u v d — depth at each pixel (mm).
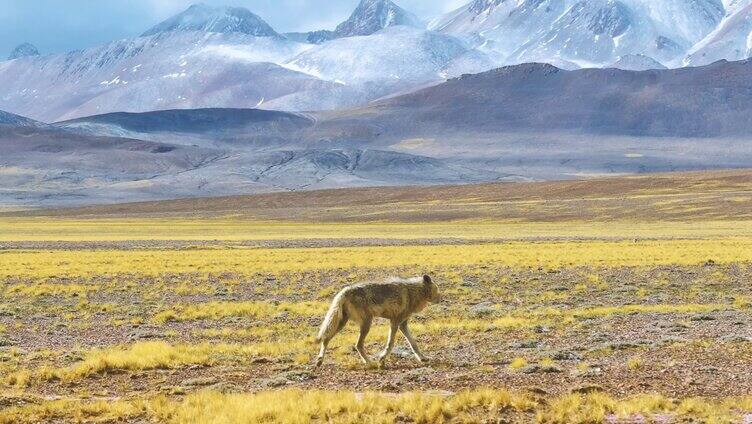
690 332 38969
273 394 25844
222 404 25000
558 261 91750
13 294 65125
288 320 48344
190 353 35188
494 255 103750
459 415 23750
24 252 122938
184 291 66375
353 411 24172
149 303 59125
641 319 44969
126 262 99625
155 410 25188
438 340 38906
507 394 24859
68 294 64938
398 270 84375
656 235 163500
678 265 85000
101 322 48875
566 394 25750
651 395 25141
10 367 32719
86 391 28547
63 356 35469
